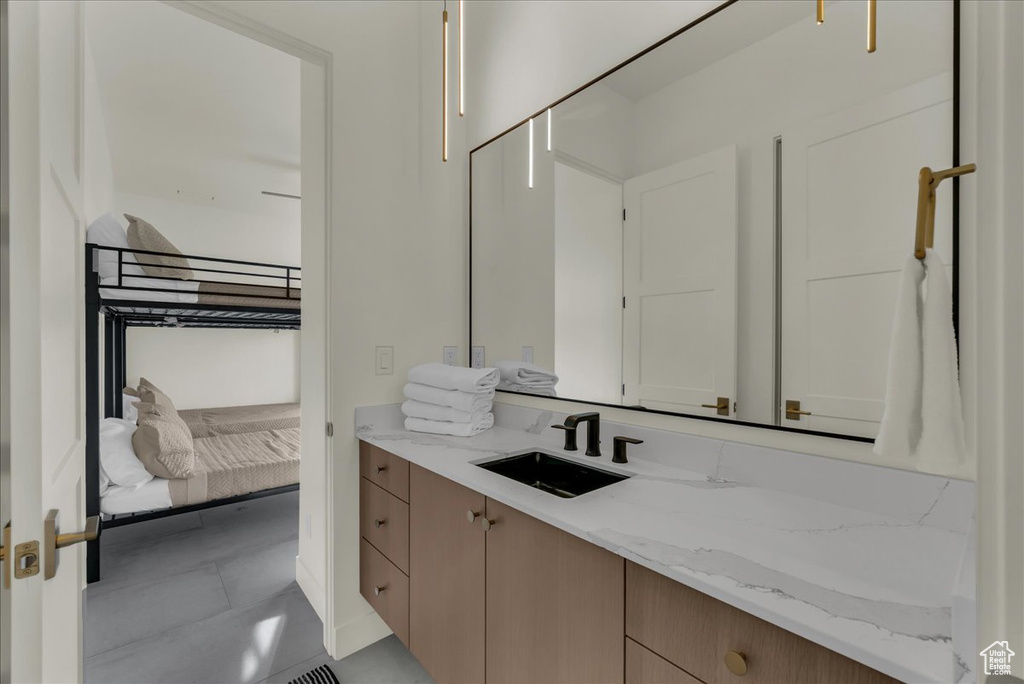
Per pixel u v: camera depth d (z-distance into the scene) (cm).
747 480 113
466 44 206
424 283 194
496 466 140
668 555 76
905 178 91
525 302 178
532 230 174
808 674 59
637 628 80
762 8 112
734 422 118
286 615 191
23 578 56
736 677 67
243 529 279
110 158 368
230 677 156
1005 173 33
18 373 54
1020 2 33
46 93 68
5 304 52
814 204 104
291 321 406
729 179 118
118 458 231
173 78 264
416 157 191
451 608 128
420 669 162
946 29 87
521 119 180
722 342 120
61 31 77
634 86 140
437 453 143
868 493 95
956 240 85
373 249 178
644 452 135
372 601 167
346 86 170
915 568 72
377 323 179
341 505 171
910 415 59
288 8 155
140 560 238
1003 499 33
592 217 153
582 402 157
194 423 378
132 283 262
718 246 121
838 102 100
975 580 34
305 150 195
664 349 133
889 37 93
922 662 50
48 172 68
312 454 196
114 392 324
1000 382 33
